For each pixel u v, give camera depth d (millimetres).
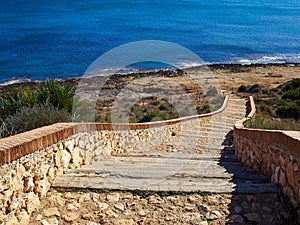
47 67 41875
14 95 8344
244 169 6461
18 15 82312
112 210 4230
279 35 73438
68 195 4449
